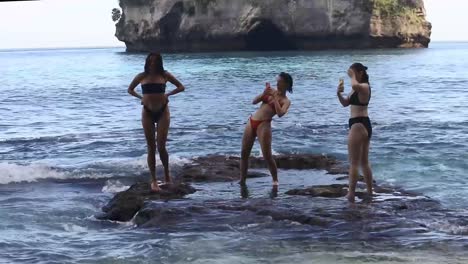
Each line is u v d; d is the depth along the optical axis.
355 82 8.57
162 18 89.06
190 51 88.56
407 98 27.73
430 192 10.07
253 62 58.84
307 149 14.62
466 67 52.16
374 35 85.06
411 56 68.94
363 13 83.38
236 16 83.62
